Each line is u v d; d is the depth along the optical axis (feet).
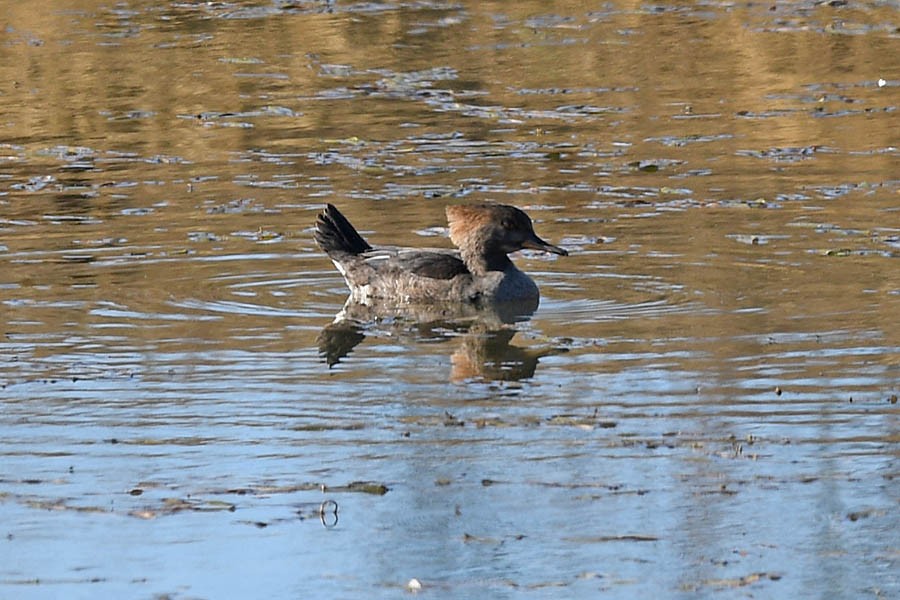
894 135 74.13
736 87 85.05
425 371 45.32
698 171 68.80
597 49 93.86
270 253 57.93
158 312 50.85
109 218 62.80
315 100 84.43
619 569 32.60
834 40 93.61
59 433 40.34
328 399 42.78
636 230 59.82
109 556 33.63
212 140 76.89
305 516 35.35
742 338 46.93
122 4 108.27
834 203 62.85
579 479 36.78
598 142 74.90
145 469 38.09
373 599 31.37
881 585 31.53
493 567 32.78
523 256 57.11
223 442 39.70
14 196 66.54
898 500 35.32
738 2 103.76
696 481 36.58
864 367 43.86
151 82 88.53
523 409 41.68
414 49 95.40
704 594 31.37
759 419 40.34
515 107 82.38
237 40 98.02
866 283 52.11
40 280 54.39
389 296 53.11
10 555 33.73
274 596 31.83
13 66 92.17
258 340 48.29
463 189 66.74
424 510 35.45
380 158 72.64
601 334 48.19
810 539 33.65
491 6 105.29
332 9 105.50
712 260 55.67
